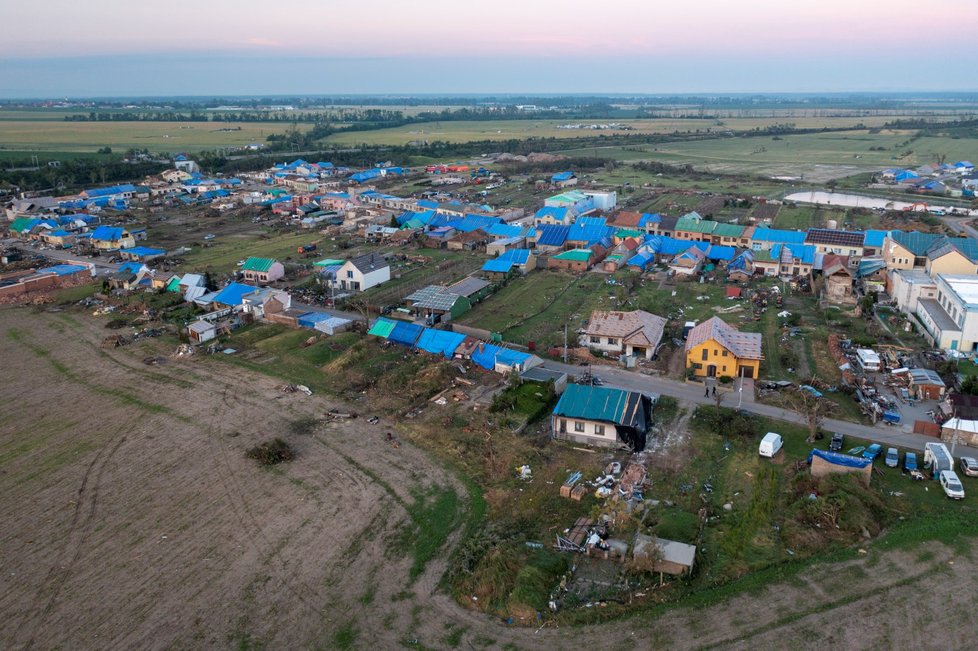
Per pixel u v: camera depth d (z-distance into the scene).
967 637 27.89
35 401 52.34
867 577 31.55
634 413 44.16
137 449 44.84
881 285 77.25
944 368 53.34
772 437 43.06
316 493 39.62
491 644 28.48
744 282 82.62
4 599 31.28
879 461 41.56
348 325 66.75
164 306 75.31
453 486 40.34
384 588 31.84
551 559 33.56
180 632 29.22
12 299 79.19
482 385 53.94
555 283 83.38
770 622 29.08
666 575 32.16
